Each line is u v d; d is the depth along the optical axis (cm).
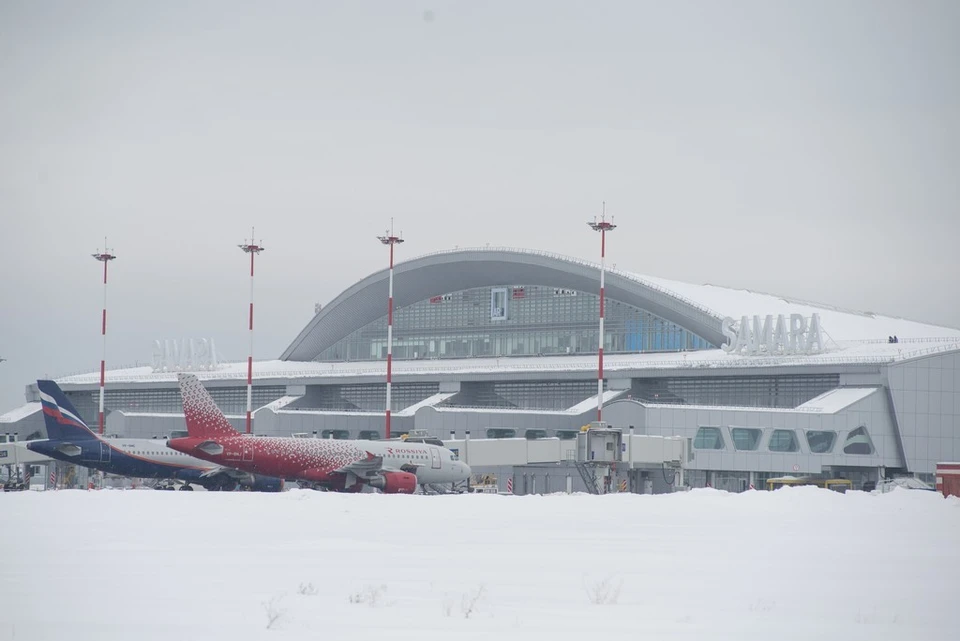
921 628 1831
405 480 7381
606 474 8250
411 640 1630
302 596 2127
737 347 10638
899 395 9469
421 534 3778
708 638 1689
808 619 1919
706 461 9119
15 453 9319
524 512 5044
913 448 9456
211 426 6981
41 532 3672
